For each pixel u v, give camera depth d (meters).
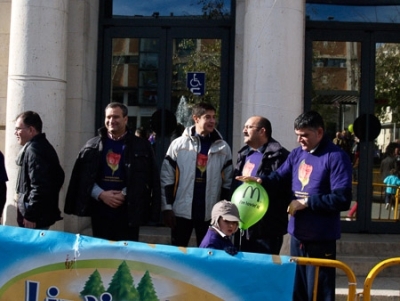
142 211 5.20
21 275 3.87
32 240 3.87
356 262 6.96
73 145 7.81
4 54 7.96
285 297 3.77
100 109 8.34
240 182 5.21
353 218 8.23
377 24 8.20
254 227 4.96
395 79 8.23
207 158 5.51
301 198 4.49
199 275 3.77
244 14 7.78
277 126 6.55
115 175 5.23
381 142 8.23
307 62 8.25
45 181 5.06
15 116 6.75
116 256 3.80
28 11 6.73
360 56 8.25
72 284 3.83
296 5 6.68
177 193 5.54
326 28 8.23
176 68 8.32
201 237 5.61
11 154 6.79
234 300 3.76
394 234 8.14
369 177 8.20
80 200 5.20
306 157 4.55
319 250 4.48
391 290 6.26
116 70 8.38
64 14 6.95
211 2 8.27
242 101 7.14
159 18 8.33
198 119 5.52
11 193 6.77
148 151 5.32
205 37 8.24
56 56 6.82
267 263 3.77
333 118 8.27
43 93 6.73
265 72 6.59
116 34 8.35
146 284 3.79
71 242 3.85
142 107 8.35
